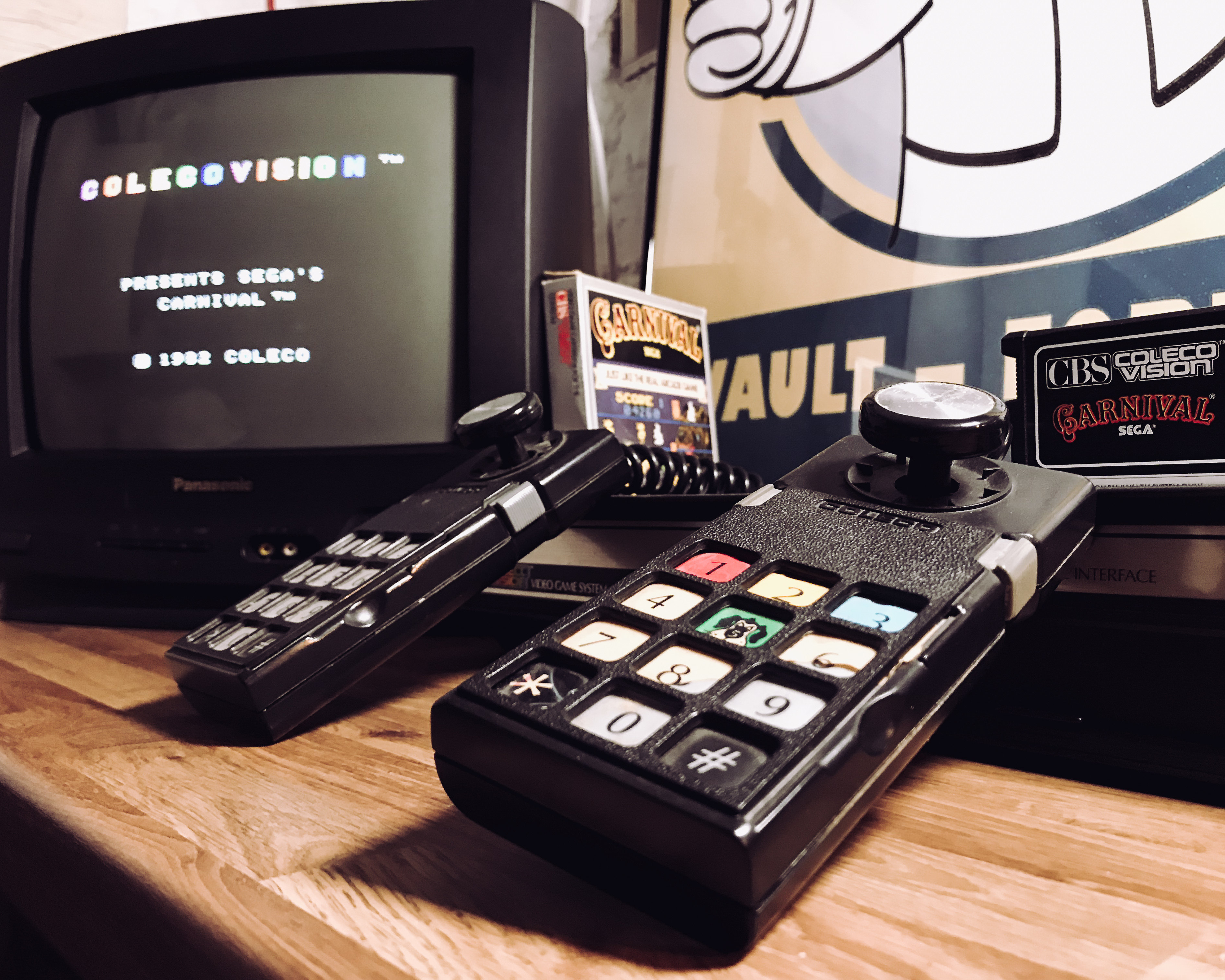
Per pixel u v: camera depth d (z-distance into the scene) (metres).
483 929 0.22
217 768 0.35
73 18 0.89
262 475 0.63
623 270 0.87
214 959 0.22
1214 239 0.56
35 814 0.32
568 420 0.62
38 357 0.70
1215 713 0.30
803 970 0.20
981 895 0.24
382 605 0.39
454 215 0.63
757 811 0.20
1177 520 0.31
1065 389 0.37
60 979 0.44
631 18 0.87
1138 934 0.22
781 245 0.76
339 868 0.26
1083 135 0.61
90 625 0.67
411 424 0.63
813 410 0.73
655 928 0.22
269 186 0.64
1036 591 0.30
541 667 0.27
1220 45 0.56
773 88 0.76
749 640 0.27
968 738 0.35
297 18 0.64
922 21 0.68
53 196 0.70
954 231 0.66
